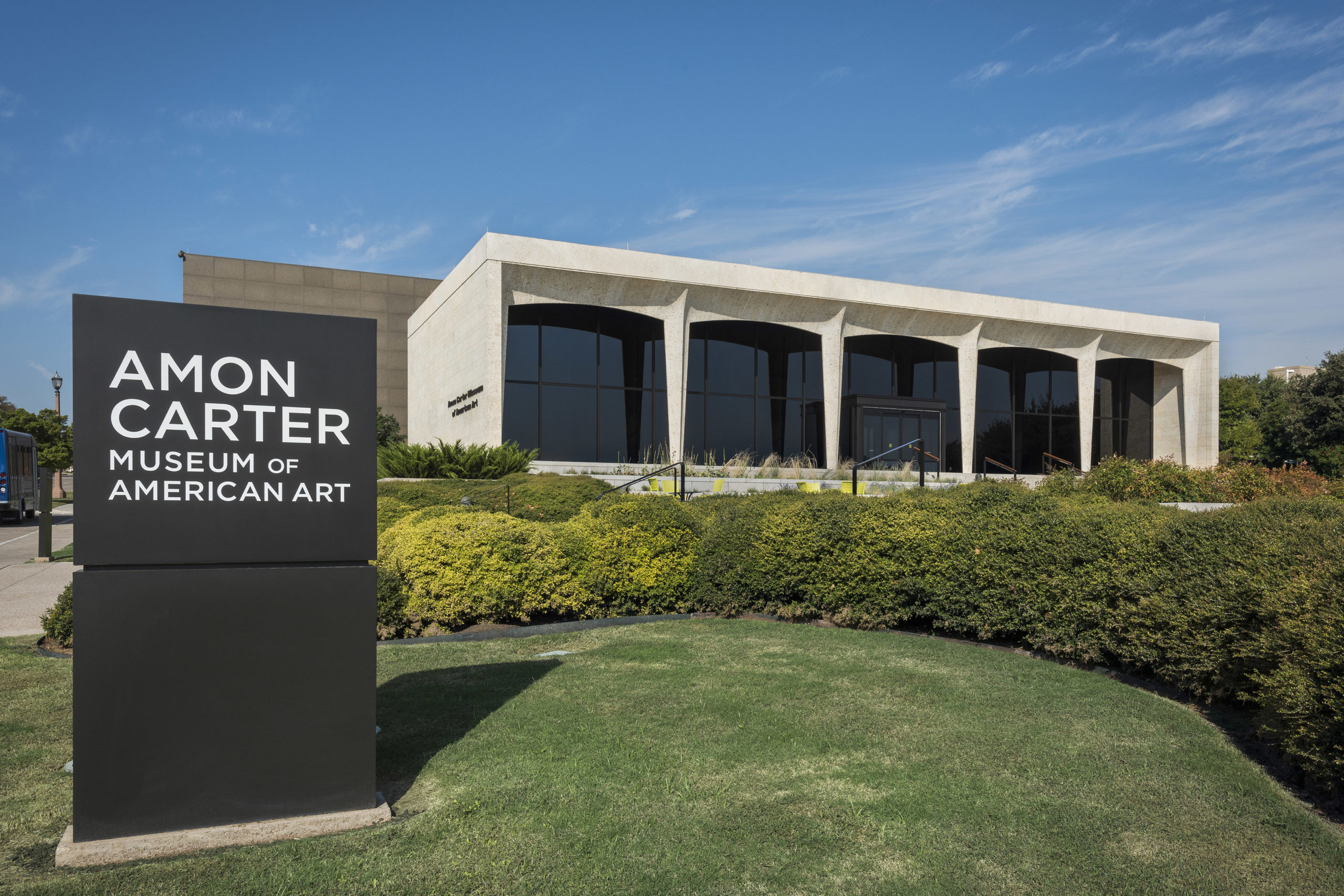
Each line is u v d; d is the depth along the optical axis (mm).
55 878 3000
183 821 3355
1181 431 32969
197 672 3389
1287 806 3729
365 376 3748
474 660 6574
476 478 17328
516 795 3758
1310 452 45562
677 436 23625
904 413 27797
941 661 6500
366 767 3621
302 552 3594
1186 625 5445
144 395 3352
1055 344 30391
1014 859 3205
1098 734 4695
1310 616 4148
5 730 4758
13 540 18797
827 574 8328
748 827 3447
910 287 26984
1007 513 7438
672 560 9008
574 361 23078
